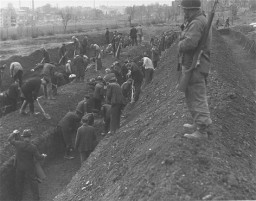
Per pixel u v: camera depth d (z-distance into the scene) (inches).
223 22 2194.9
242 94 448.1
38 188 361.1
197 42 209.9
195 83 224.5
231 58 788.0
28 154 335.3
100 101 520.1
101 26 2110.0
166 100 432.5
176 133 257.9
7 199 351.9
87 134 398.0
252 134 303.4
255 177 223.5
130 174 251.3
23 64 837.2
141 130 355.9
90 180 317.7
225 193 189.5
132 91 569.9
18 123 462.0
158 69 778.8
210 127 272.8
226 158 232.2
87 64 822.5
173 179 203.8
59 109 529.3
